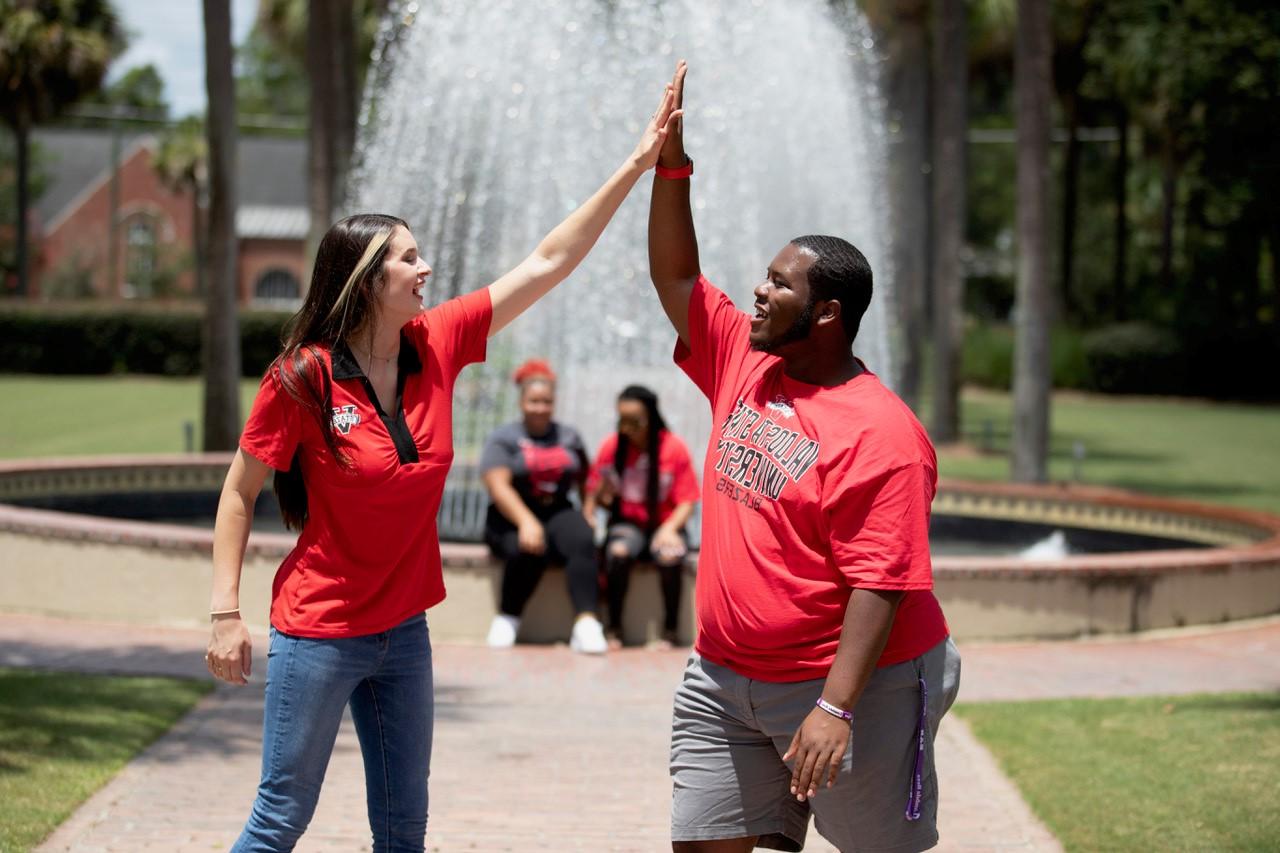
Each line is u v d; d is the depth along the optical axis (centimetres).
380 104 1322
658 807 490
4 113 3781
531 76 1219
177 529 806
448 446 321
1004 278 5497
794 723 303
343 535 312
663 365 1198
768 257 1185
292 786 317
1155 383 3622
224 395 1597
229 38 1572
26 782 475
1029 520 1206
